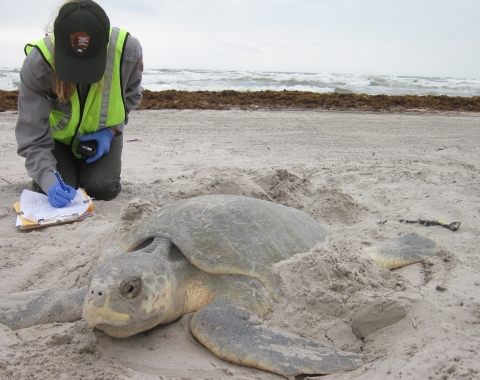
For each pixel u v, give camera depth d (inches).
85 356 90.7
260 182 197.5
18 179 225.6
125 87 182.9
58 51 144.7
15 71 1346.0
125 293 89.4
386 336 98.0
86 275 127.0
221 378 86.4
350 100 640.4
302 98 636.1
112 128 188.7
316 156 299.0
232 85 1123.3
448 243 150.6
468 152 316.8
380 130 418.0
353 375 85.6
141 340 98.3
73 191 178.4
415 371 80.0
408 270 133.2
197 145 330.0
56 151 191.2
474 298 108.3
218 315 96.9
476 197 204.2
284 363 87.0
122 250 116.5
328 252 116.3
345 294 106.6
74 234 159.5
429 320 98.3
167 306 98.7
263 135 380.8
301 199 193.0
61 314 104.4
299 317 102.2
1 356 87.8
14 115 439.5
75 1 142.8
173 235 107.9
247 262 105.7
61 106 177.6
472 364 80.4
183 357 92.4
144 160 278.8
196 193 186.2
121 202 193.3
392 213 184.9
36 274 130.7
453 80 1781.5
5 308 104.7
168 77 1312.7
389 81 1462.8
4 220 173.6
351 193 210.8
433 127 440.1
